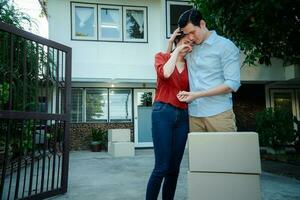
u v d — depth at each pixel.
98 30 9.95
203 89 2.24
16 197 3.12
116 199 3.43
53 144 3.68
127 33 10.19
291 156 7.44
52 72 4.30
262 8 3.60
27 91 3.66
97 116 10.46
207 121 2.26
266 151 8.73
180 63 2.39
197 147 1.98
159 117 2.33
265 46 5.38
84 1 9.92
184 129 2.42
